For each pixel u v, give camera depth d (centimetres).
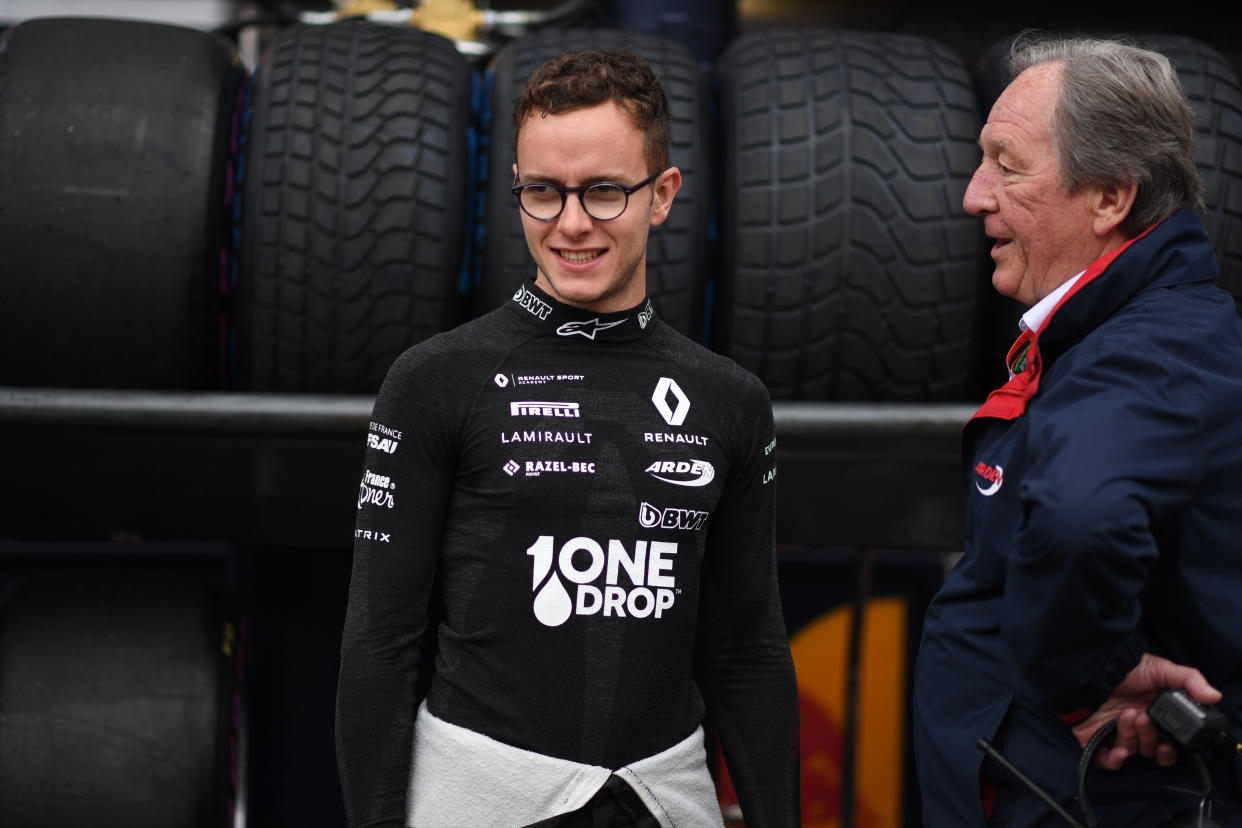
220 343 329
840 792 382
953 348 322
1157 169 205
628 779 203
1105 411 183
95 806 318
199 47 330
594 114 197
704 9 460
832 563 392
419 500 206
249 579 380
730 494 225
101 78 317
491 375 208
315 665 372
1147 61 207
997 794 210
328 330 315
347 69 323
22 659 329
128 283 309
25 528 327
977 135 327
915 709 223
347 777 200
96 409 297
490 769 201
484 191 327
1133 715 197
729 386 220
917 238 315
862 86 324
